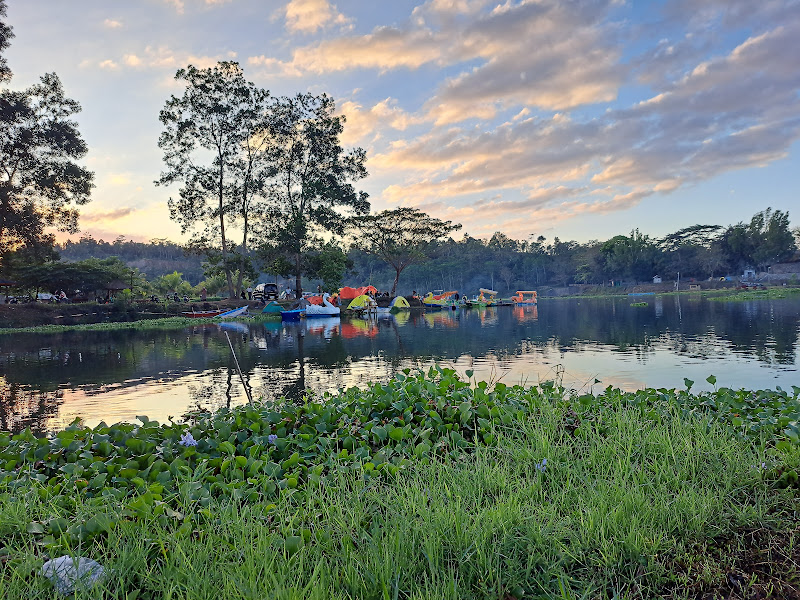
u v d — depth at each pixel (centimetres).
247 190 4209
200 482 309
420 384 559
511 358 1290
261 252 4394
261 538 222
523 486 290
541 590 209
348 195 4550
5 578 207
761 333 1703
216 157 4069
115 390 991
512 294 11338
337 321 3381
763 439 368
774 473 304
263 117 4197
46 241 3647
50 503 281
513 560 218
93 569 208
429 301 5150
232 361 1398
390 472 324
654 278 9769
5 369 1355
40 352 1773
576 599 202
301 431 444
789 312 2720
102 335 2528
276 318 3709
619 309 3953
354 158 4675
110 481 338
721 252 9206
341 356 1438
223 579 199
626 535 239
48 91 3512
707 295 6325
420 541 231
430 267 10881
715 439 354
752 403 493
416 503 260
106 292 4434
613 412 434
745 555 233
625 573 222
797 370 969
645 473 302
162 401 871
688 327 2062
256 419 468
